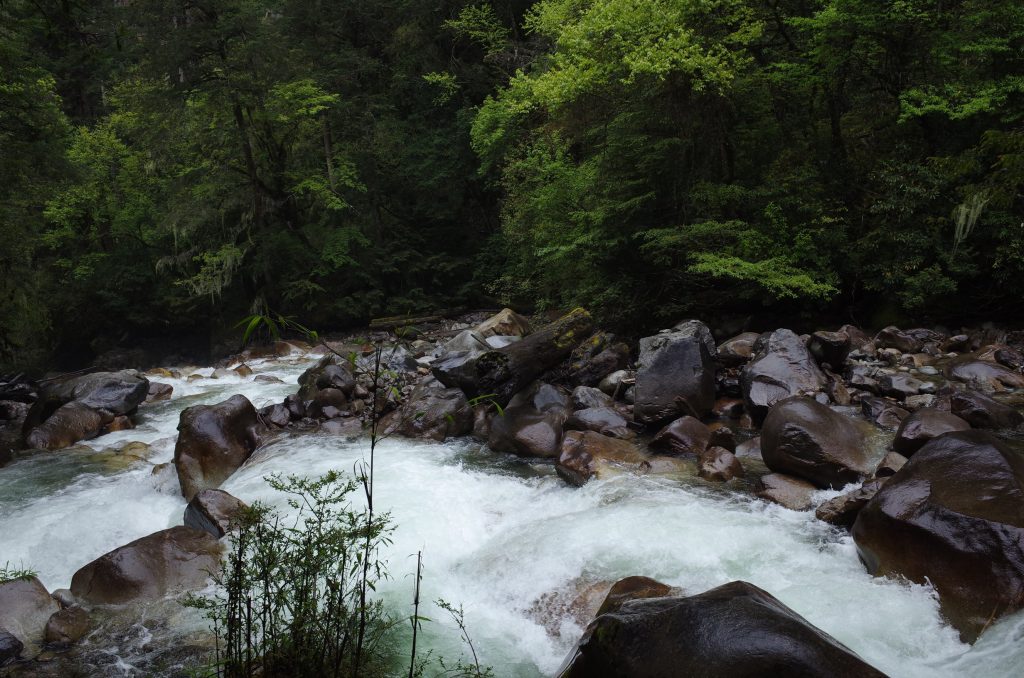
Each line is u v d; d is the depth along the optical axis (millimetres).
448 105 27984
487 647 4844
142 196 27562
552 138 16297
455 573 6012
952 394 8688
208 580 5879
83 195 26094
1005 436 7910
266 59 23031
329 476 3939
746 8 14734
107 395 12422
